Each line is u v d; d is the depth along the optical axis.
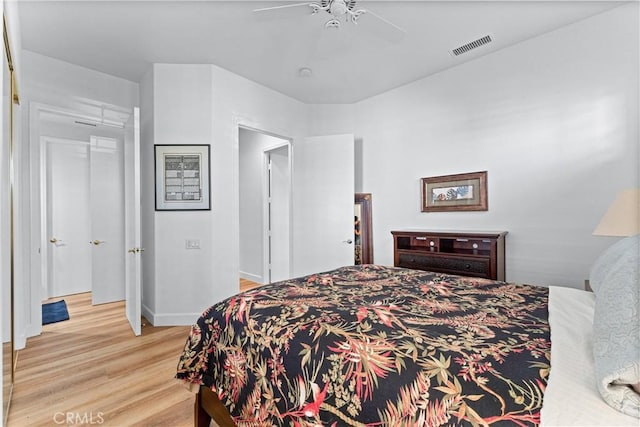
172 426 1.66
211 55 3.08
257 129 3.73
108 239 4.10
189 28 2.62
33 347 2.65
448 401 0.77
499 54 2.96
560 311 1.28
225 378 1.36
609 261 1.22
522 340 1.02
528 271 2.78
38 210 2.95
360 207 4.05
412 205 3.64
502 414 0.70
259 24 2.56
